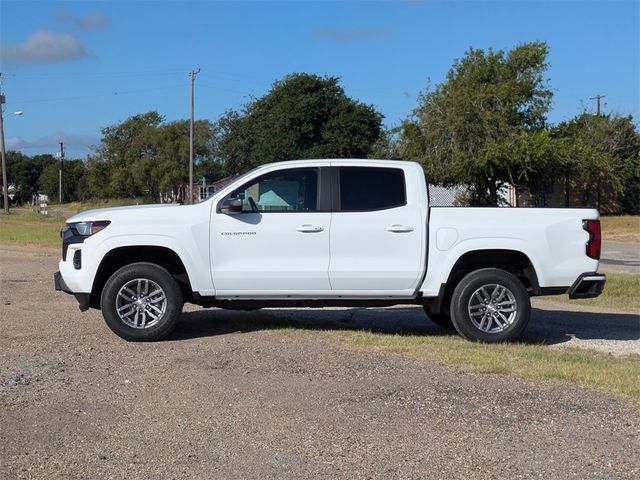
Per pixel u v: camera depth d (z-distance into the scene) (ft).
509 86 126.82
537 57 133.28
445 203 142.82
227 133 245.24
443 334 30.35
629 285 49.44
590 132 151.23
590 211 28.35
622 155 157.07
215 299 27.78
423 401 19.53
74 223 27.81
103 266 27.45
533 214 28.02
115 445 16.53
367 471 15.15
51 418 18.17
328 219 27.50
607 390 20.68
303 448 16.37
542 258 27.86
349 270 27.45
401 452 16.14
